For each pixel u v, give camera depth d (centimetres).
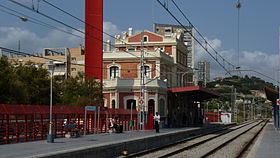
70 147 1656
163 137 2445
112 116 3161
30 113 2019
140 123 3378
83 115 2702
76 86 3828
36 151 1484
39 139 2108
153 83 4334
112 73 4928
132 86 4338
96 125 2917
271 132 4009
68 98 3697
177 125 4891
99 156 1550
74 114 2559
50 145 1762
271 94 4725
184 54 6144
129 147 1872
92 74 4153
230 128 5403
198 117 5862
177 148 2239
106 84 4459
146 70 4844
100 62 4156
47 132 2255
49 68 2011
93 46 4172
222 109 11050
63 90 3884
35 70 3706
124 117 3422
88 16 4184
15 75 3234
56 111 2302
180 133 2941
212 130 4531
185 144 2553
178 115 5191
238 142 2822
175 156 1822
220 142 2773
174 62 5469
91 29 4178
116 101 4366
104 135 2595
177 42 5538
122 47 5656
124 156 1714
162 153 1936
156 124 2986
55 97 3759
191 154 1917
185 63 6197
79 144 1823
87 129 2748
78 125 2620
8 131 1861
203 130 4066
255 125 6725
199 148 2259
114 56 4906
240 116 12938
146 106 4053
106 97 4491
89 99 3588
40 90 3619
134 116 3634
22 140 1988
